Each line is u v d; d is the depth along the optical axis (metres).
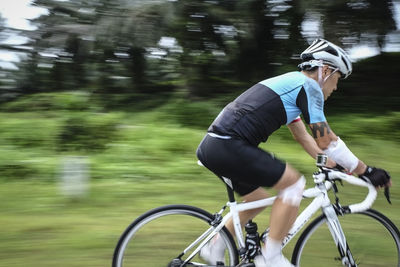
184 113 9.32
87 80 11.62
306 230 2.39
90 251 2.98
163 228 2.32
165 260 2.31
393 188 4.66
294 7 9.80
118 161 5.74
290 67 10.79
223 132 2.12
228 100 9.95
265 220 3.48
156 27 10.39
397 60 11.05
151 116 9.22
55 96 9.48
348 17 9.73
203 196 4.40
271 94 2.14
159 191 4.55
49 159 5.68
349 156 2.13
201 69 11.01
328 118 8.80
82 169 4.43
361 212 2.43
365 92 10.31
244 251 2.26
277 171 2.10
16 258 2.85
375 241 2.46
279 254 2.19
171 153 6.25
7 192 4.48
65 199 4.23
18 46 11.60
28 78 12.04
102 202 4.16
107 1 10.68
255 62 11.03
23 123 7.10
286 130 7.64
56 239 3.20
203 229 2.38
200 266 2.29
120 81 11.42
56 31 11.00
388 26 9.97
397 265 2.48
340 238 2.31
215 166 2.16
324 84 2.20
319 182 2.27
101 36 10.59
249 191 2.29
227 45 10.54
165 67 11.58
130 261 2.29
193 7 9.95
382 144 7.21
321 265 2.42
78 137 6.42
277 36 10.61
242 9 10.00
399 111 9.42
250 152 2.09
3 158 5.57
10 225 3.50
